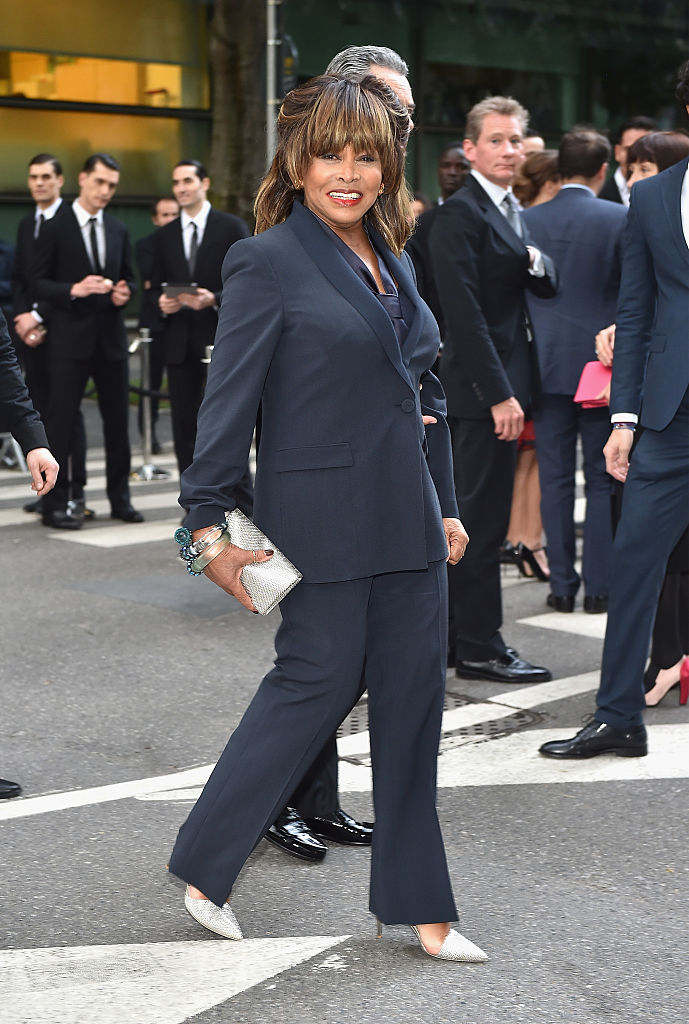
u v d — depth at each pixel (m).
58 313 9.49
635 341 4.88
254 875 4.12
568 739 5.17
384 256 3.46
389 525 3.38
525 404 5.98
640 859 4.23
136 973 3.52
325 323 3.28
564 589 7.32
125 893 4.00
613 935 3.74
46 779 4.92
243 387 3.28
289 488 3.34
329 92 3.29
